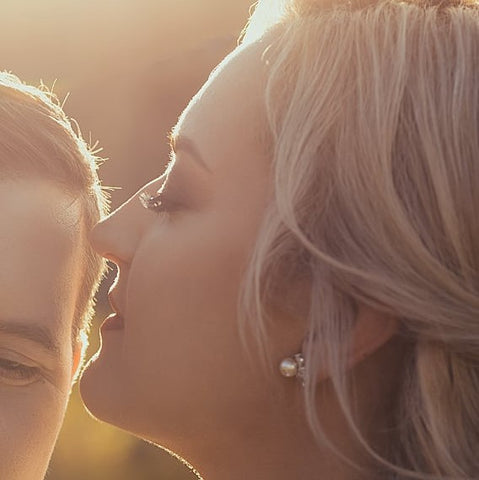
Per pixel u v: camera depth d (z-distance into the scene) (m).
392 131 1.92
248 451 2.07
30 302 2.27
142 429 2.11
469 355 1.92
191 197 2.10
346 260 1.92
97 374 2.17
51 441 2.39
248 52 2.16
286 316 2.00
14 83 2.44
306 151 1.96
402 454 2.01
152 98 8.05
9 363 2.28
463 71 1.96
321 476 2.04
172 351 2.05
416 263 1.88
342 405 1.92
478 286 1.90
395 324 1.96
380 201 1.89
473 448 1.92
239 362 2.03
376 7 2.09
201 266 2.04
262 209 2.04
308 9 2.18
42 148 2.35
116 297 2.22
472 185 1.90
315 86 2.01
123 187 8.05
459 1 2.12
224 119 2.10
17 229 2.27
